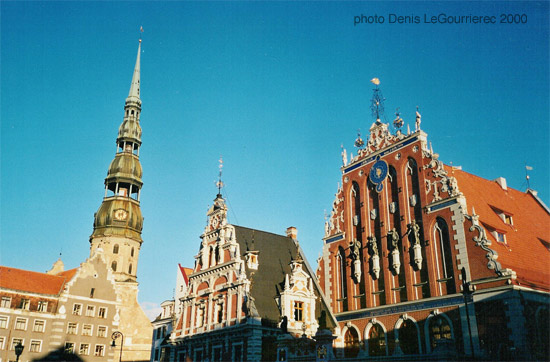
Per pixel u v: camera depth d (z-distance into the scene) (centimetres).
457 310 3806
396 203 4644
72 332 7038
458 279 3875
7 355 6366
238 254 5375
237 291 5147
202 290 5744
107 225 10188
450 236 4031
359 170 5166
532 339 3419
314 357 3959
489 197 4606
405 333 4188
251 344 4706
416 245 4269
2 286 6644
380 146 4991
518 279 3575
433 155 4375
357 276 4781
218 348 5188
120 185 10800
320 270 5309
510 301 3466
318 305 5206
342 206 5269
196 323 5662
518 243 4181
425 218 4284
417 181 4478
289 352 4247
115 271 9844
